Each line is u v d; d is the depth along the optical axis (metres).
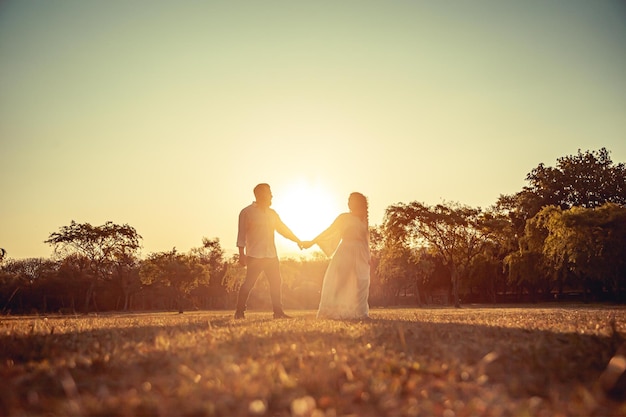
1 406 2.81
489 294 72.56
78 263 59.00
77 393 3.04
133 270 67.81
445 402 2.82
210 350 4.32
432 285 73.50
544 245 44.28
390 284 68.06
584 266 41.41
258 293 56.12
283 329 6.29
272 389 3.04
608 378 3.22
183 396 2.87
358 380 3.31
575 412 2.65
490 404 2.77
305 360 3.91
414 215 49.41
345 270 9.85
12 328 7.64
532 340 5.05
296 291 62.53
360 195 10.19
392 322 7.88
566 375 3.56
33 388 3.25
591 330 6.17
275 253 11.07
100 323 9.15
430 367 3.67
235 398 2.87
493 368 3.70
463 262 52.75
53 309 57.00
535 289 63.94
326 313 9.87
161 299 75.81
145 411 2.64
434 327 6.56
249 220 11.01
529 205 58.53
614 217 40.91
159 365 3.85
